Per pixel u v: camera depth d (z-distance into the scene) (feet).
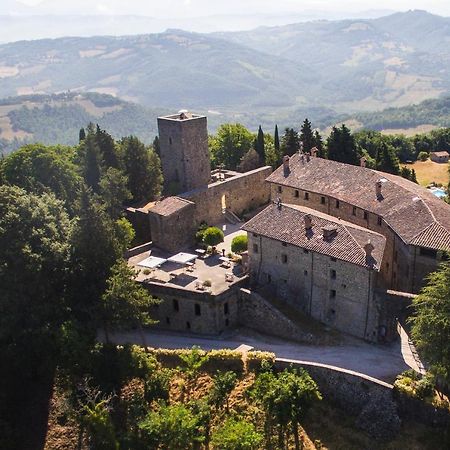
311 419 163.22
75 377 178.19
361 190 241.76
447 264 168.14
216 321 199.62
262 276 215.51
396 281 214.48
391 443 152.05
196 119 280.31
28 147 266.36
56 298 185.68
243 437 149.18
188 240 251.39
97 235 189.37
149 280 212.02
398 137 531.91
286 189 272.92
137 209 266.57
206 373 177.78
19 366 177.27
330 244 192.34
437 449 147.13
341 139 358.02
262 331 203.51
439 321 149.38
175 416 157.07
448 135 544.62
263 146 374.63
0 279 174.70
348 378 165.17
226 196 295.07
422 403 153.58
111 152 291.79
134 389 176.45
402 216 211.41
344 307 192.13
